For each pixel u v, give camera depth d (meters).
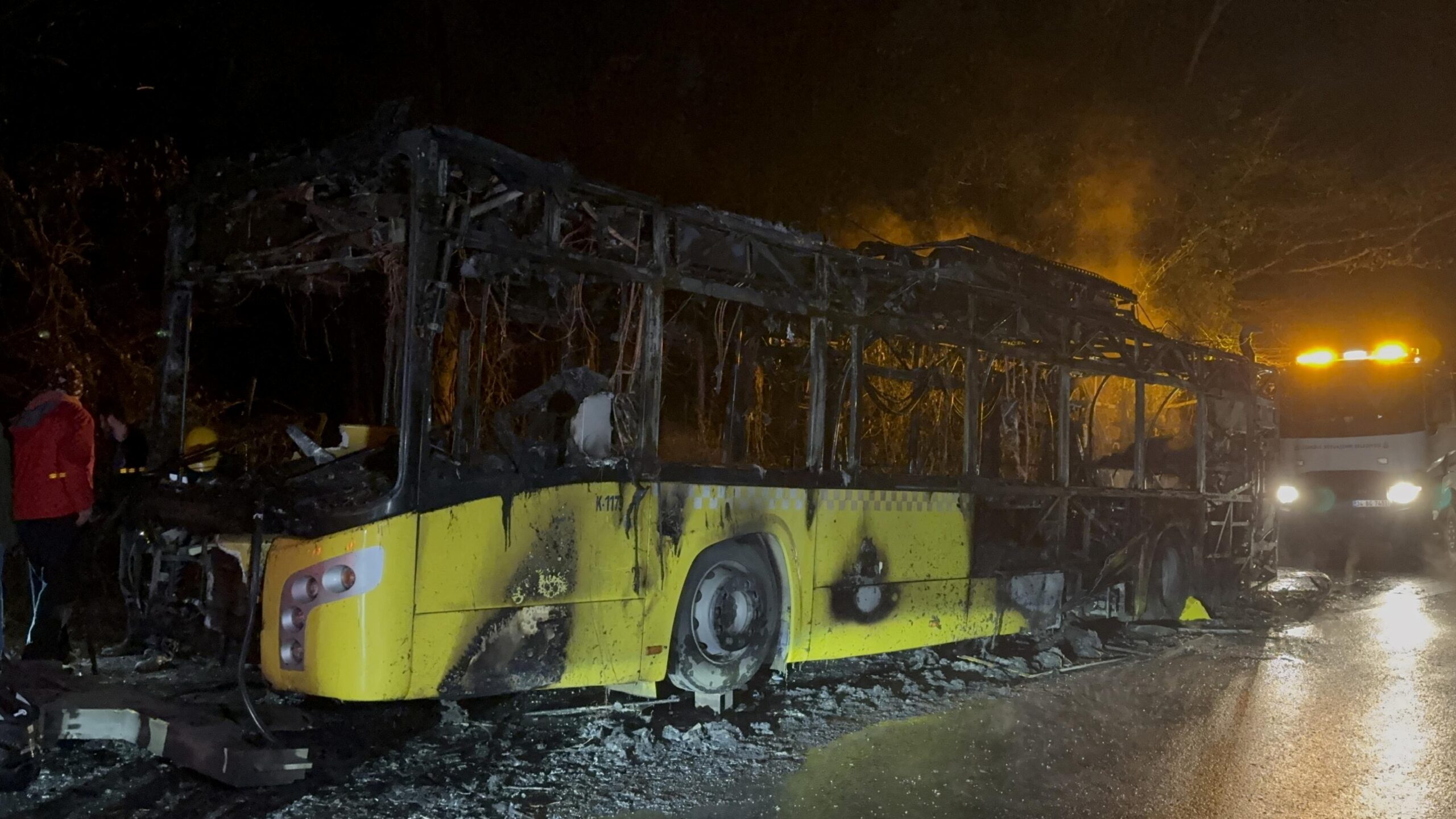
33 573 7.48
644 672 6.57
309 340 11.69
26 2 11.28
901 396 9.47
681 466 6.83
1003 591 9.40
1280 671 9.38
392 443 6.66
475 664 5.73
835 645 7.81
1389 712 7.89
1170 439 13.14
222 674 6.82
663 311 6.94
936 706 7.76
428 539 5.54
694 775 5.98
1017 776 6.20
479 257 5.85
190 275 7.45
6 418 11.02
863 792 5.81
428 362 5.58
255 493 6.12
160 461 7.36
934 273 8.59
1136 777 6.25
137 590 7.09
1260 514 14.18
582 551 6.23
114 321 12.34
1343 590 15.45
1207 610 12.42
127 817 4.95
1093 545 10.74
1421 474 19.56
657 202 6.74
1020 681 8.70
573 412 6.41
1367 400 20.09
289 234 7.05
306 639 5.52
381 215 6.55
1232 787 6.09
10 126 11.91
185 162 11.92
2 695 5.55
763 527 7.32
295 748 5.31
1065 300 10.26
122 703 5.70
